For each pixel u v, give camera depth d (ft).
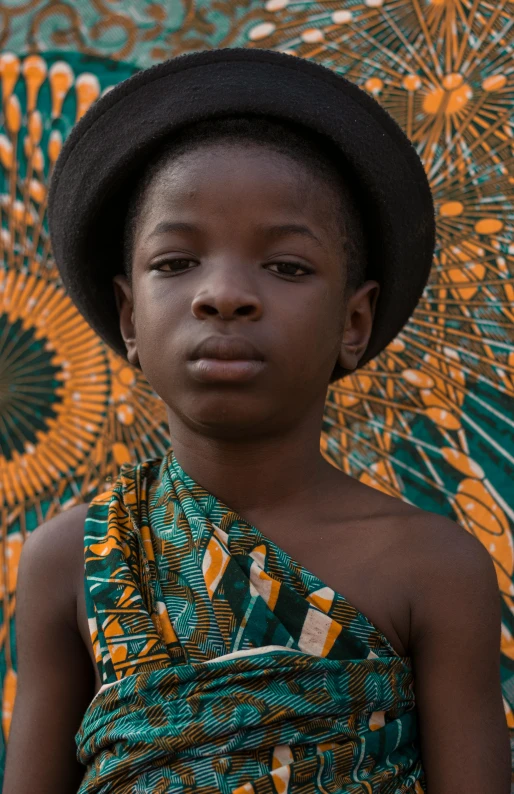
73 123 5.93
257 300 3.26
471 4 5.60
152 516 3.73
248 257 3.38
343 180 3.76
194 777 3.11
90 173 3.86
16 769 3.74
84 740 3.40
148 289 3.51
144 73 3.75
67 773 3.79
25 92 5.99
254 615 3.34
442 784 3.48
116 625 3.39
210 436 3.53
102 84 5.94
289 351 3.34
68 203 3.99
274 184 3.41
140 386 5.67
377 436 5.37
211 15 5.88
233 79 3.64
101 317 4.32
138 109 3.73
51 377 5.75
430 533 3.69
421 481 5.27
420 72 5.59
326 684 3.29
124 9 5.99
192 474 3.75
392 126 3.94
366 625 3.44
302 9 5.80
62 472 5.65
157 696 3.24
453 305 5.39
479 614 3.59
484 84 5.51
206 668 3.23
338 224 3.63
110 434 5.65
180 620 3.39
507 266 5.35
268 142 3.53
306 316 3.40
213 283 3.27
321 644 3.37
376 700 3.37
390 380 5.42
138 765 3.16
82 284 4.20
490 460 5.22
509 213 5.38
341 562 3.60
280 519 3.70
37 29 6.03
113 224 4.08
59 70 5.99
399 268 4.06
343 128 3.65
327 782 3.19
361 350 3.97
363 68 5.65
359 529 3.69
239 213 3.37
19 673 3.89
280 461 3.68
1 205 5.91
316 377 3.52
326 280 3.51
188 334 3.30
